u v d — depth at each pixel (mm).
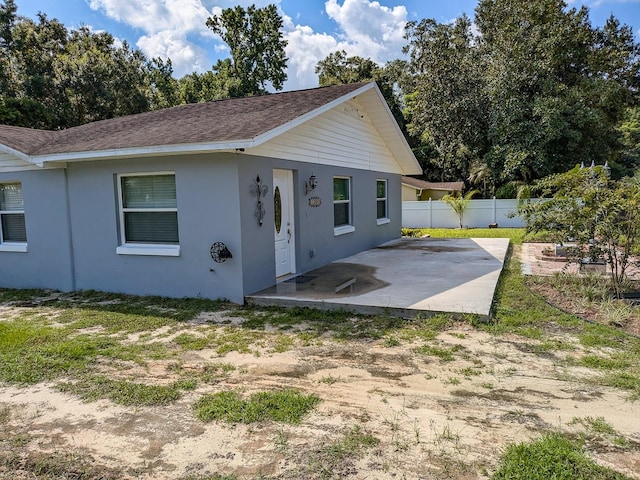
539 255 11180
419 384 3834
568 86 25516
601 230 6566
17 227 8789
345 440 2947
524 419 3189
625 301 6180
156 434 3105
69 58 26391
